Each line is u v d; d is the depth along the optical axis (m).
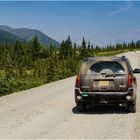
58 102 15.32
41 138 8.33
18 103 15.34
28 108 13.57
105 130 9.16
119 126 9.67
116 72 11.88
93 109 13.05
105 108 13.23
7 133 8.94
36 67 44.62
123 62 12.02
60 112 12.44
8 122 10.54
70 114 11.97
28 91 21.11
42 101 15.79
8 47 133.12
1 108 13.84
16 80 23.69
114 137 8.32
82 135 8.59
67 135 8.62
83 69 12.16
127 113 11.98
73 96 17.72
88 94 11.87
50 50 133.88
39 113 12.23
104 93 11.77
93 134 8.69
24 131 9.18
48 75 31.25
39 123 10.33
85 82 11.97
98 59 12.22
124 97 11.71
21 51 132.12
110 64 12.04
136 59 79.31
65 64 45.06
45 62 48.91
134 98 11.92
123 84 11.76
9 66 32.91
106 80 11.83
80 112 12.41
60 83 27.36
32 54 132.25
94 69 12.05
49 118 11.20
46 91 20.81
